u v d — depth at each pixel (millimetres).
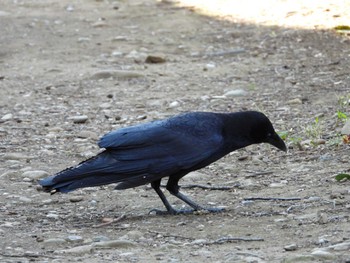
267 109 14930
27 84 17391
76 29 21734
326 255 7922
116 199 10820
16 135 14133
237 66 18094
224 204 10344
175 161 9672
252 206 10117
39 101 16234
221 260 8078
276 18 21125
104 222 9773
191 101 15789
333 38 19266
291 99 15391
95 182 9484
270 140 10133
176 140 9719
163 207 10398
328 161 11781
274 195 10469
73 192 11102
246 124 9992
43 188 10242
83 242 8969
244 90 16281
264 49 19094
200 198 10648
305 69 17406
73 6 24297
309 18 20688
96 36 21031
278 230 9102
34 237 9180
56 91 16859
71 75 17906
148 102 15859
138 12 23094
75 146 13422
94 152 13047
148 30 21344
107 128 14414
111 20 22484
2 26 22172
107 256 8383
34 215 10180
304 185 10789
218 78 17328
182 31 21047
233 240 8820
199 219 9742
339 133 12883
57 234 9281
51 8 24141
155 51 19562
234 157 12484
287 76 17031
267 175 11492
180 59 18906
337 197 10070
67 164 12523
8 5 24547
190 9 22922
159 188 10117
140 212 10211
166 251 8531
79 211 10336
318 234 8805
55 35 21266
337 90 15703
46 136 14000
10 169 12266
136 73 17578
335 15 20562
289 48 18938
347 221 9156
